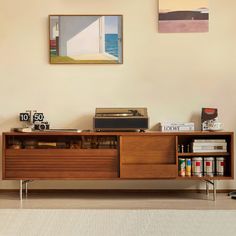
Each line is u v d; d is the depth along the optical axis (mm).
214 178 3248
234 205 3062
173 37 3570
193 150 3281
